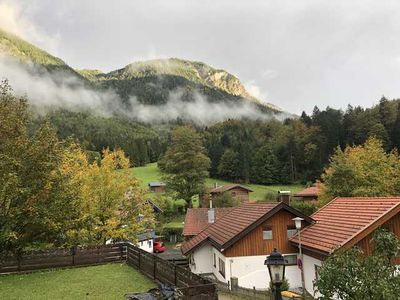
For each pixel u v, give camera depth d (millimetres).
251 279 23844
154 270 18734
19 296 15992
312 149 105000
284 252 24266
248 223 24766
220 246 23969
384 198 22031
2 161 18703
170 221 71000
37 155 20438
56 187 21328
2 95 21391
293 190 99375
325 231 22469
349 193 38312
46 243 23219
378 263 8648
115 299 15094
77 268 22766
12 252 21250
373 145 41219
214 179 115500
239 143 126188
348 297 8680
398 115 89438
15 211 19281
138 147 148125
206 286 12625
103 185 27453
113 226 26672
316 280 9430
